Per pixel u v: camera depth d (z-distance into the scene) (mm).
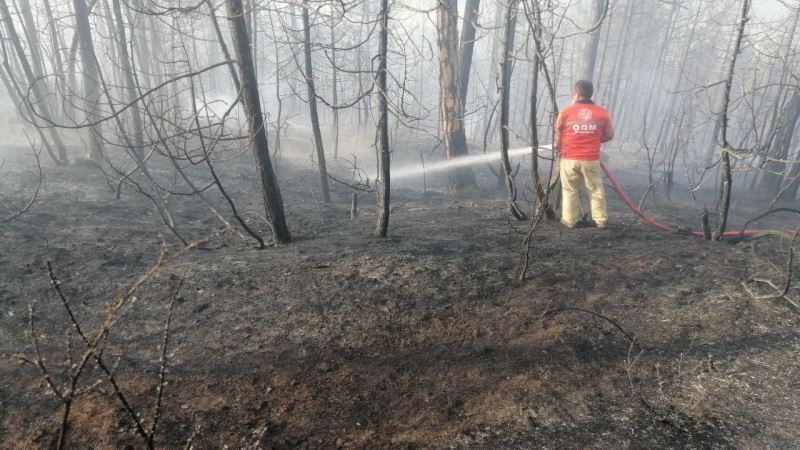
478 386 2738
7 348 2951
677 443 2301
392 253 4457
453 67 8828
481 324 3330
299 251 4559
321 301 3570
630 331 3201
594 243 4750
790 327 3143
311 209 7141
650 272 3986
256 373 2826
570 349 3027
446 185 9570
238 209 6641
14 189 6020
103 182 6875
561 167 5398
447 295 3693
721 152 4617
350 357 3000
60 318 3266
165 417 2455
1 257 4023
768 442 2277
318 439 2377
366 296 3650
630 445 2299
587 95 5219
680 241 4805
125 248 4523
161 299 3527
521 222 5828
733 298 3521
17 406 2480
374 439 2381
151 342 3072
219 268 4047
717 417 2455
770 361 2836
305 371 2861
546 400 2615
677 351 2986
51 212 5406
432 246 4734
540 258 4340
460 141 9258
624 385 2721
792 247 3270
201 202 6805
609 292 3686
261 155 4535
